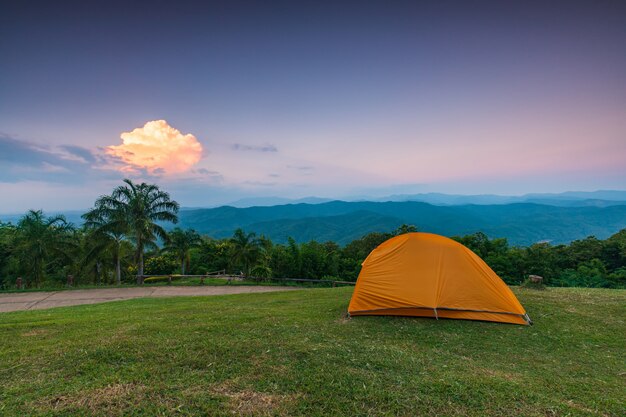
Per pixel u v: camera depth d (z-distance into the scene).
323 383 4.03
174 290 16.27
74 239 25.44
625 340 6.05
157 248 22.64
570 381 4.35
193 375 4.20
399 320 6.91
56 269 27.30
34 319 7.86
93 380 4.07
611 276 23.00
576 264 30.70
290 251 26.55
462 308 6.84
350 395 3.77
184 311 8.50
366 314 7.23
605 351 5.54
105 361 4.64
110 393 3.75
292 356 4.84
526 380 4.32
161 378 4.12
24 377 4.17
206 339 5.56
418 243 7.58
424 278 7.14
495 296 6.94
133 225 20.38
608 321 7.14
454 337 5.99
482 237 30.52
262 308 8.76
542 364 4.95
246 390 3.85
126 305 10.58
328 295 11.50
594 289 10.89
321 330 6.22
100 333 6.08
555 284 24.31
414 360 4.83
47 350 5.10
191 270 38.38
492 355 5.23
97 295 14.58
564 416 3.47
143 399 3.64
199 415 3.37
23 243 23.16
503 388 4.01
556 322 7.01
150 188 21.28
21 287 16.61
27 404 3.53
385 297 7.16
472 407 3.59
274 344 5.31
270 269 24.98
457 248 7.38
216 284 19.17
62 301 13.15
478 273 7.12
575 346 5.74
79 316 8.18
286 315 7.56
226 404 3.55
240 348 5.10
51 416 3.33
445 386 4.02
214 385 3.95
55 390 3.82
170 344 5.28
